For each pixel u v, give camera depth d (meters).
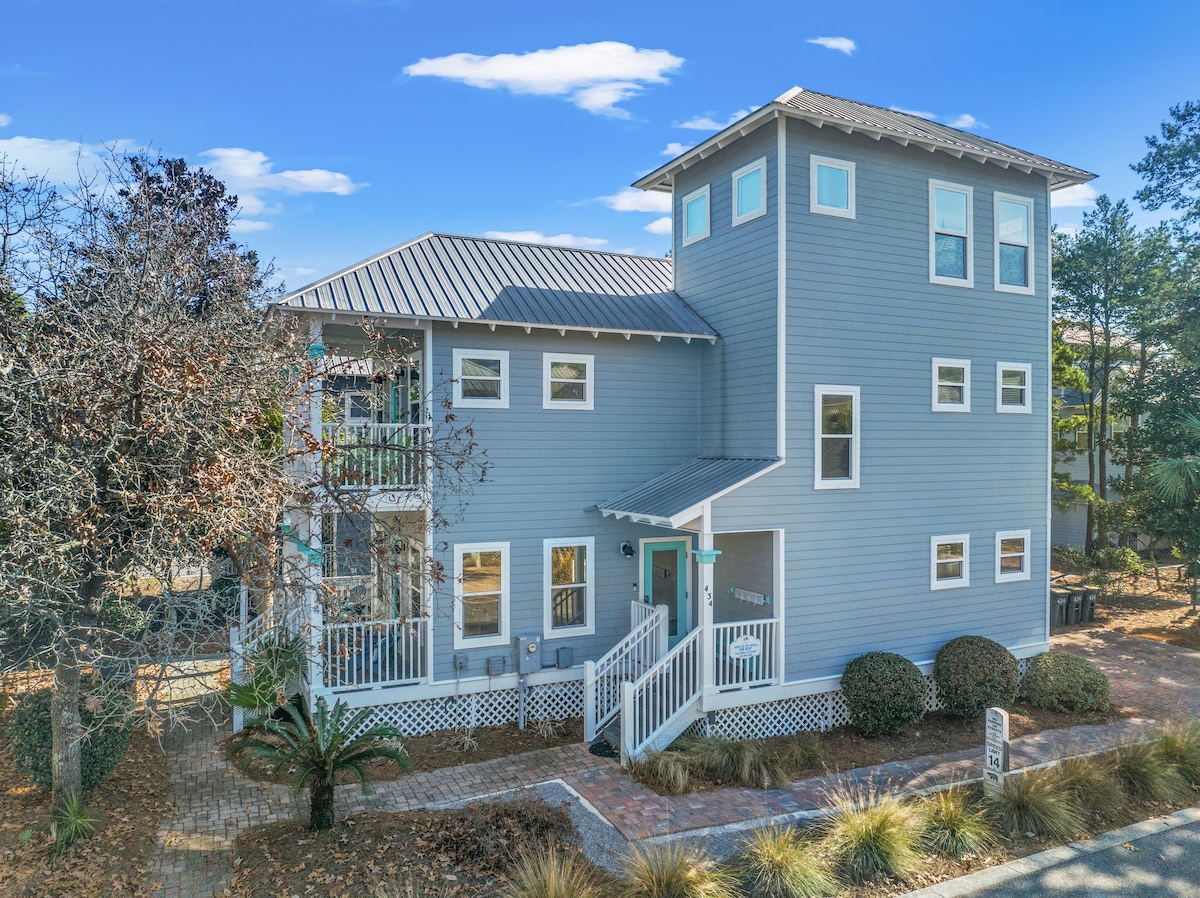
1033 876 8.06
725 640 12.96
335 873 7.66
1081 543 27.50
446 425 12.31
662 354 14.19
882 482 13.20
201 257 12.97
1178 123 21.66
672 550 14.41
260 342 9.97
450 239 15.38
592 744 11.68
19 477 7.91
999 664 12.93
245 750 11.05
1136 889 7.79
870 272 13.08
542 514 13.16
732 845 8.59
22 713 9.07
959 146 13.19
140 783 10.06
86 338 8.55
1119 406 23.47
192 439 8.77
